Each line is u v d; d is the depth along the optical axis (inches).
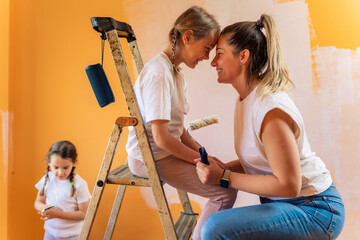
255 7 83.6
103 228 90.4
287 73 53.9
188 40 55.3
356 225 82.7
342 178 82.8
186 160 54.7
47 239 81.7
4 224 92.9
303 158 52.3
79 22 89.2
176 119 58.4
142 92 54.4
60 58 90.2
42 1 90.1
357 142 82.0
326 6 81.3
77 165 90.6
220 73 56.2
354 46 81.0
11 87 91.9
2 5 91.4
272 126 47.8
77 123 90.4
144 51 87.8
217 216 50.1
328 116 82.5
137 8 87.6
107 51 88.8
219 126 86.7
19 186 92.4
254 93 53.0
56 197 82.6
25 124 91.9
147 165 53.2
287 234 48.5
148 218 89.8
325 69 82.0
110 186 90.3
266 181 48.6
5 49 91.4
